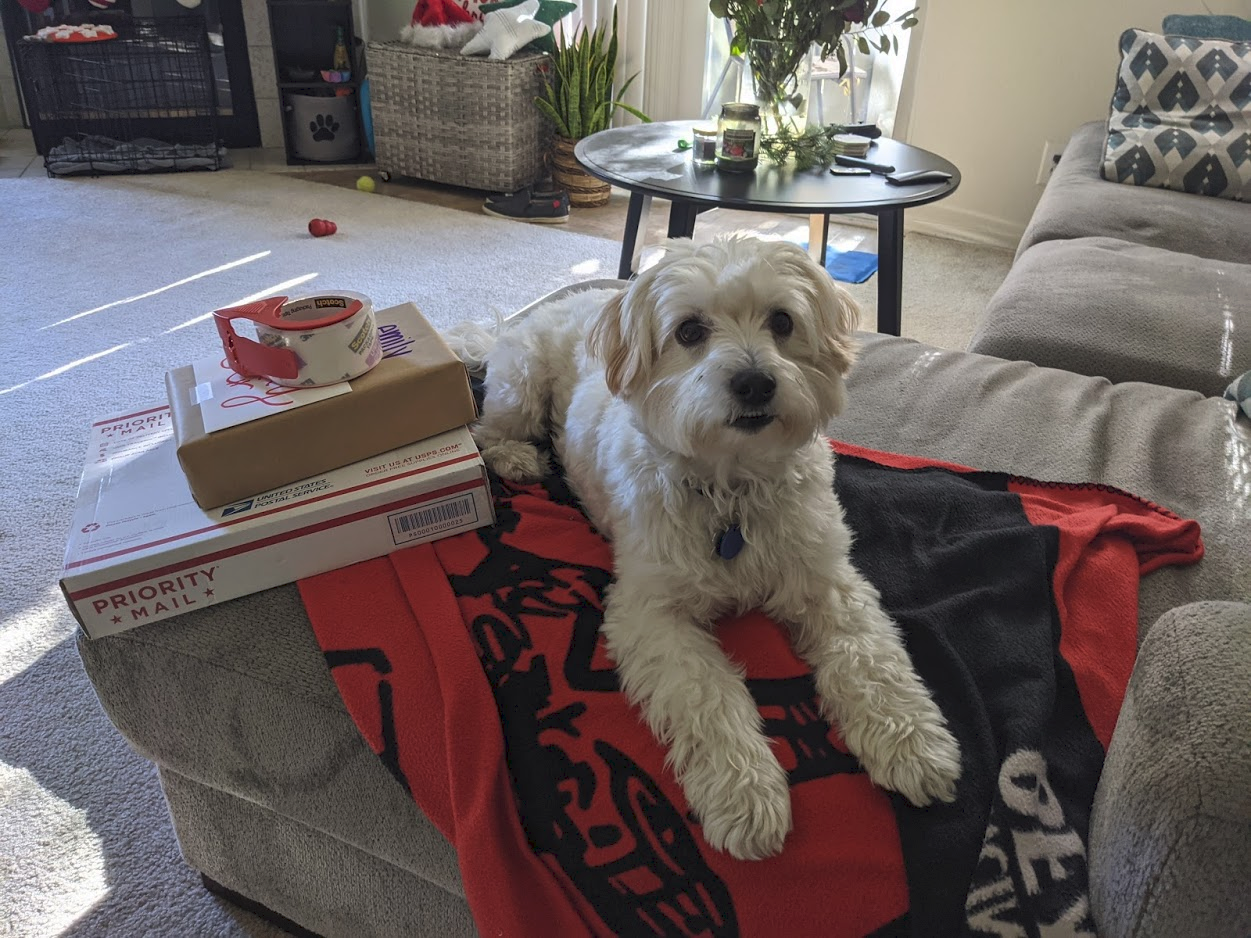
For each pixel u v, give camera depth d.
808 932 0.88
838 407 1.30
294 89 4.59
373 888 1.18
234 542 1.14
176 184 4.23
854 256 3.75
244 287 3.21
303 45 4.71
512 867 0.94
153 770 1.57
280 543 1.17
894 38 3.04
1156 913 0.75
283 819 1.19
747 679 1.12
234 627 1.14
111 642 1.13
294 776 1.11
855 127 3.04
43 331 2.85
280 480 1.22
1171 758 0.72
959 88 3.80
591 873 0.92
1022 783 0.96
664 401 1.21
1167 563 1.29
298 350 1.22
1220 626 0.79
